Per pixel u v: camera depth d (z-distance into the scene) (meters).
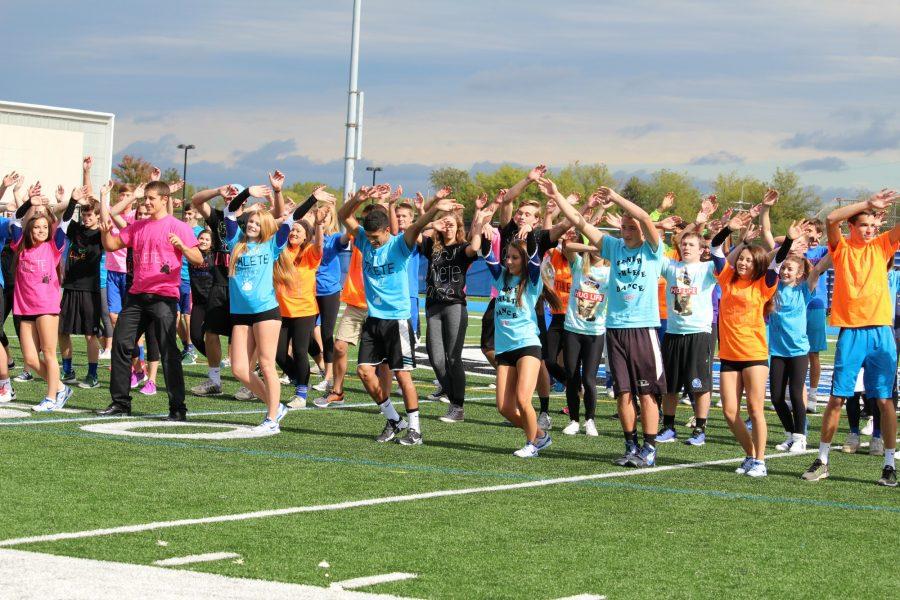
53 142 55.41
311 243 12.44
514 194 9.45
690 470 9.25
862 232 8.97
